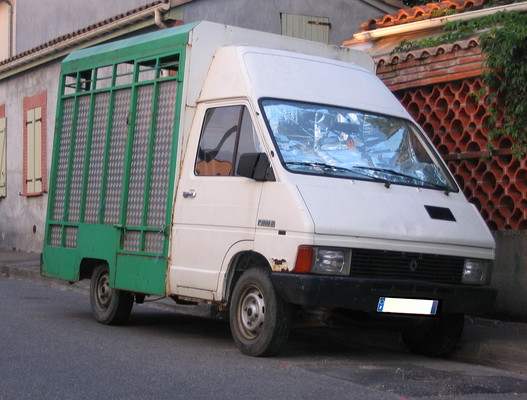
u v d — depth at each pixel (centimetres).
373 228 756
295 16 1745
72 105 1088
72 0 2231
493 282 1022
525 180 997
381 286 754
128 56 981
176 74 896
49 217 1096
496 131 1016
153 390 641
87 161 1034
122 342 870
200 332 983
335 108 854
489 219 1037
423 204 812
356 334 975
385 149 858
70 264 1039
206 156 854
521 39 985
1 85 2239
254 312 786
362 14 1822
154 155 916
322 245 736
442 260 796
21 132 2130
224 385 663
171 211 877
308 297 729
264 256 765
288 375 711
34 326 960
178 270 862
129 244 941
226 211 812
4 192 2198
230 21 1656
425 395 660
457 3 1209
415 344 893
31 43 2422
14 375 684
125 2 2016
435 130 1104
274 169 776
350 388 670
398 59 1148
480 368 820
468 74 1047
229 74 854
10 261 1805
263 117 804
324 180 783
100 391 634
